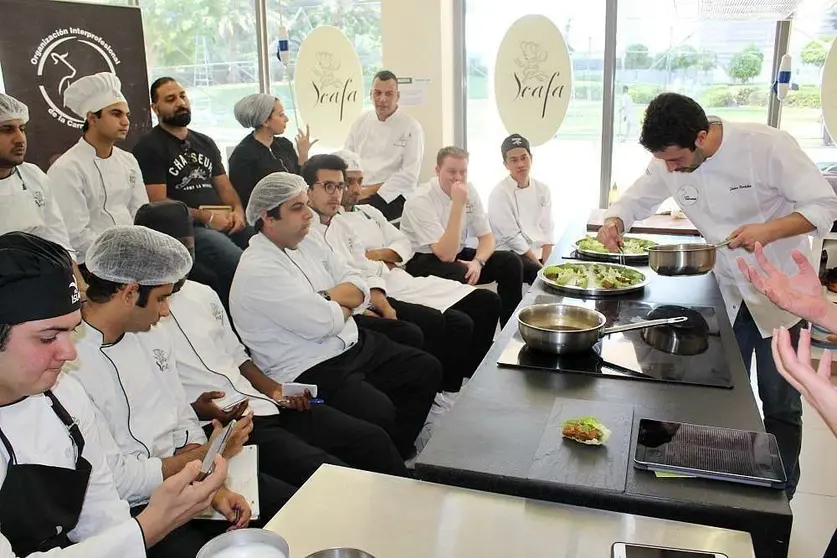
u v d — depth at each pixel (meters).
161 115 3.75
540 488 1.25
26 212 2.91
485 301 3.43
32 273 1.09
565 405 1.54
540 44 4.43
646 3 4.54
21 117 2.86
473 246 4.10
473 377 1.71
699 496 1.19
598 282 2.52
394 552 1.06
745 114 4.56
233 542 0.97
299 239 2.48
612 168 4.88
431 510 1.17
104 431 1.61
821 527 2.42
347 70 5.05
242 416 2.02
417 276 3.75
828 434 3.08
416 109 4.93
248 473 1.79
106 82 3.27
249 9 5.38
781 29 4.33
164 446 1.83
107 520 1.40
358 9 5.21
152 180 3.72
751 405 1.54
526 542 1.08
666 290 2.47
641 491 1.21
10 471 1.22
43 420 1.28
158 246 1.67
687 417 1.49
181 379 2.08
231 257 3.52
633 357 1.81
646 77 4.68
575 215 4.57
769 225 2.25
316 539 1.09
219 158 4.09
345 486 1.24
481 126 5.14
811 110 4.40
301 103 5.23
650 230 3.62
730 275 2.55
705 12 3.39
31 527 1.24
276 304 2.39
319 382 2.44
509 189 4.23
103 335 1.70
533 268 4.17
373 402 2.40
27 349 1.10
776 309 2.43
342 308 2.59
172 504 1.28
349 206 3.50
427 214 3.81
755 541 1.17
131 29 4.69
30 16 4.17
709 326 2.03
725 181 2.47
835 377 3.41
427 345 3.17
